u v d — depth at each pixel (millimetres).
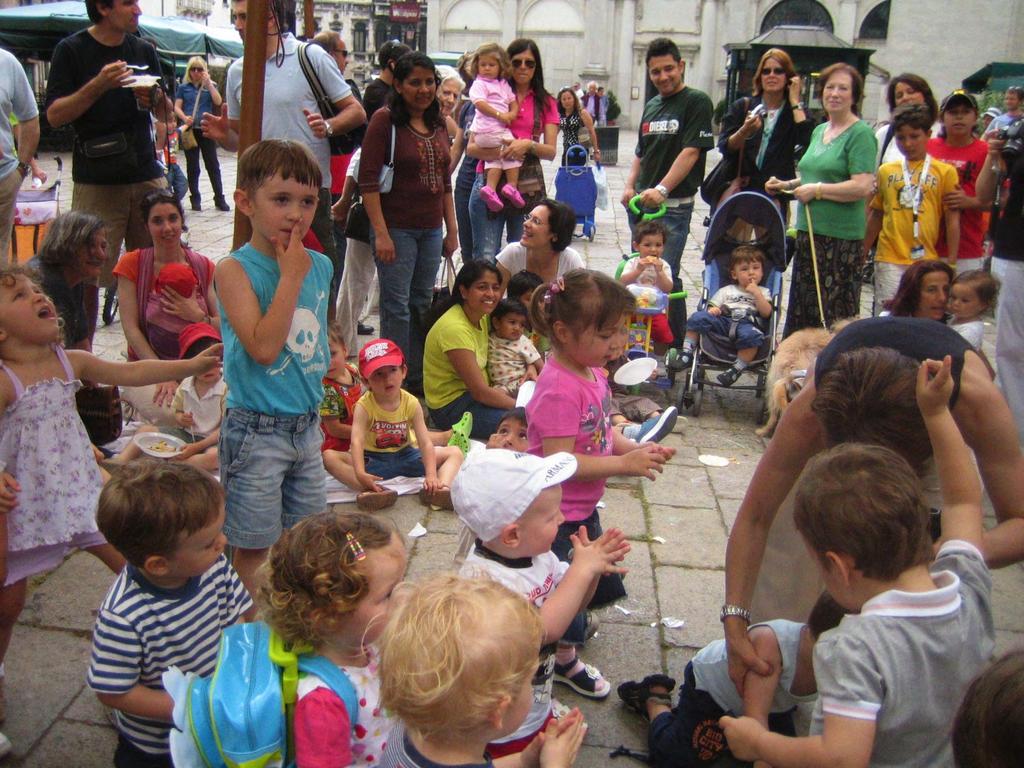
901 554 1699
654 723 2604
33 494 2598
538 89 6793
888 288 6008
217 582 2238
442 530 3949
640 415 5234
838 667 1730
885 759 1798
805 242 5988
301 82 4852
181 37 16641
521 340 5023
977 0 23312
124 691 2076
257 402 2635
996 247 4785
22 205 6516
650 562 3725
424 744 1609
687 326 5516
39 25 14422
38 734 2584
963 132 6164
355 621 1806
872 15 41031
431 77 5004
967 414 2012
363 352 4223
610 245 11164
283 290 2506
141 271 4371
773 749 1868
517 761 1831
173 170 10508
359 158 5344
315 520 1879
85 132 5066
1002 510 2082
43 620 3119
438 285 7590
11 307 2523
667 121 6160
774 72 6184
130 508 1969
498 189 6664
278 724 1764
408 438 4355
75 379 2715
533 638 1569
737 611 2344
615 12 44344
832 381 2006
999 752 1235
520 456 2219
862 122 5703
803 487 1811
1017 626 3340
